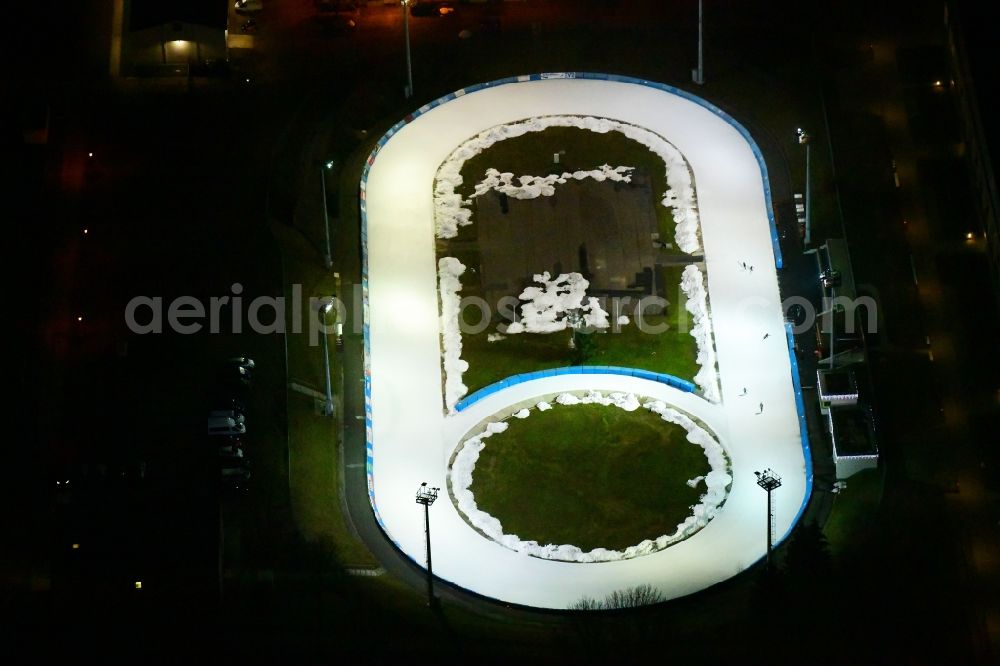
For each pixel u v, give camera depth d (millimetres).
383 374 166750
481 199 183750
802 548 140125
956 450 155625
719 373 165375
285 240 175000
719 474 155875
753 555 147000
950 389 161125
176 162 183250
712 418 161500
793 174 184000
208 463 153375
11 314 167625
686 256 176500
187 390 160250
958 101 184125
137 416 158500
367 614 139000
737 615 138875
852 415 157000
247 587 141250
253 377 161625
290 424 158375
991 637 136875
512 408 163750
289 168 184250
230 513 149000
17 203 177750
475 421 162750
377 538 150625
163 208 177750
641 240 178375
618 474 156250
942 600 138750
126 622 137875
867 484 153750
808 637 133625
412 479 157125
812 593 137500
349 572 145875
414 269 176750
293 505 151250
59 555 146000
